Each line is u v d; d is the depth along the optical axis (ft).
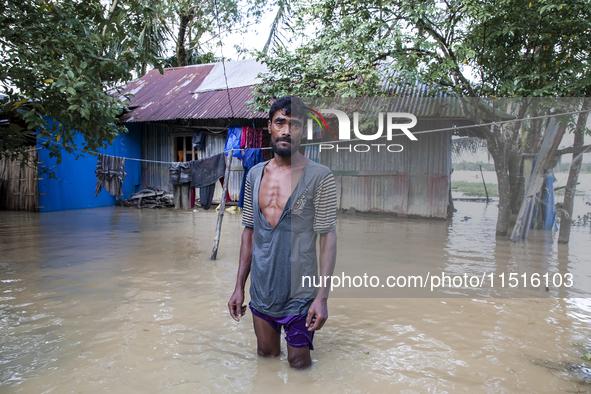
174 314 11.35
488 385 7.71
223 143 41.55
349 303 12.26
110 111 18.43
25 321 10.77
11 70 16.52
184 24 51.70
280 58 27.76
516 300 12.51
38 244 21.72
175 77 48.85
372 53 24.23
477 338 9.83
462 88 23.93
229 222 31.07
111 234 25.14
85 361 8.55
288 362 8.50
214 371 8.18
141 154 46.32
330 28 26.68
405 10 23.17
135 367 8.30
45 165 36.99
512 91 22.45
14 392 7.32
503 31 22.00
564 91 22.09
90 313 11.39
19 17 16.10
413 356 8.89
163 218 33.37
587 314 11.43
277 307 8.18
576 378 7.98
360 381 7.82
